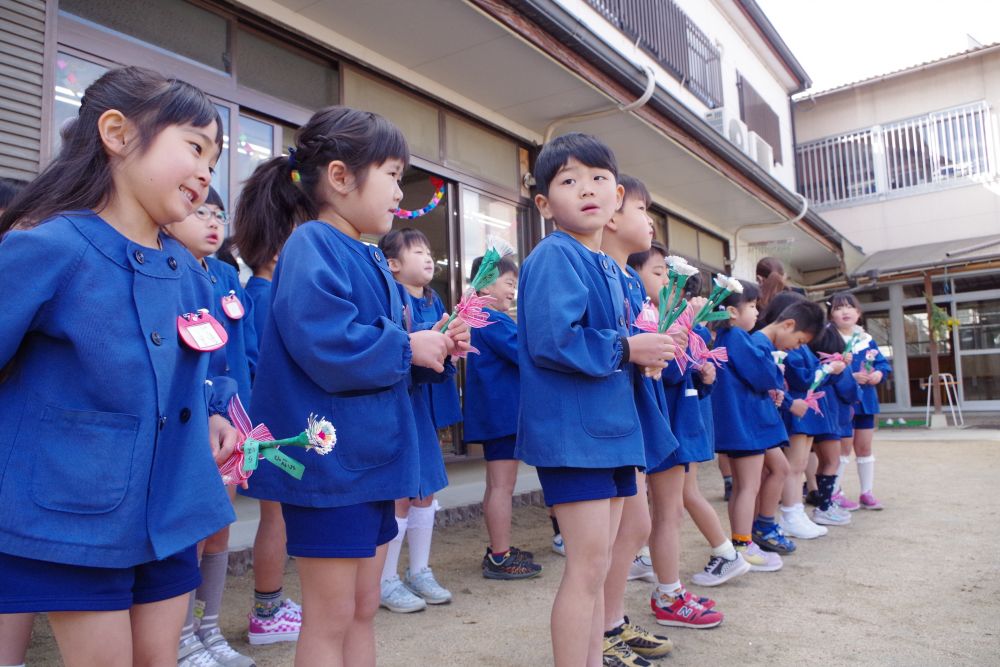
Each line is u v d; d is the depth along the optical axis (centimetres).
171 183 117
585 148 190
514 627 250
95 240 112
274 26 413
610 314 186
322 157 158
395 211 164
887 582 301
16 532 100
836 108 1436
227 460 136
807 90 1416
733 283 209
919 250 1278
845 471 658
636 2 811
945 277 1207
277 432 145
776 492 362
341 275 147
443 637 240
